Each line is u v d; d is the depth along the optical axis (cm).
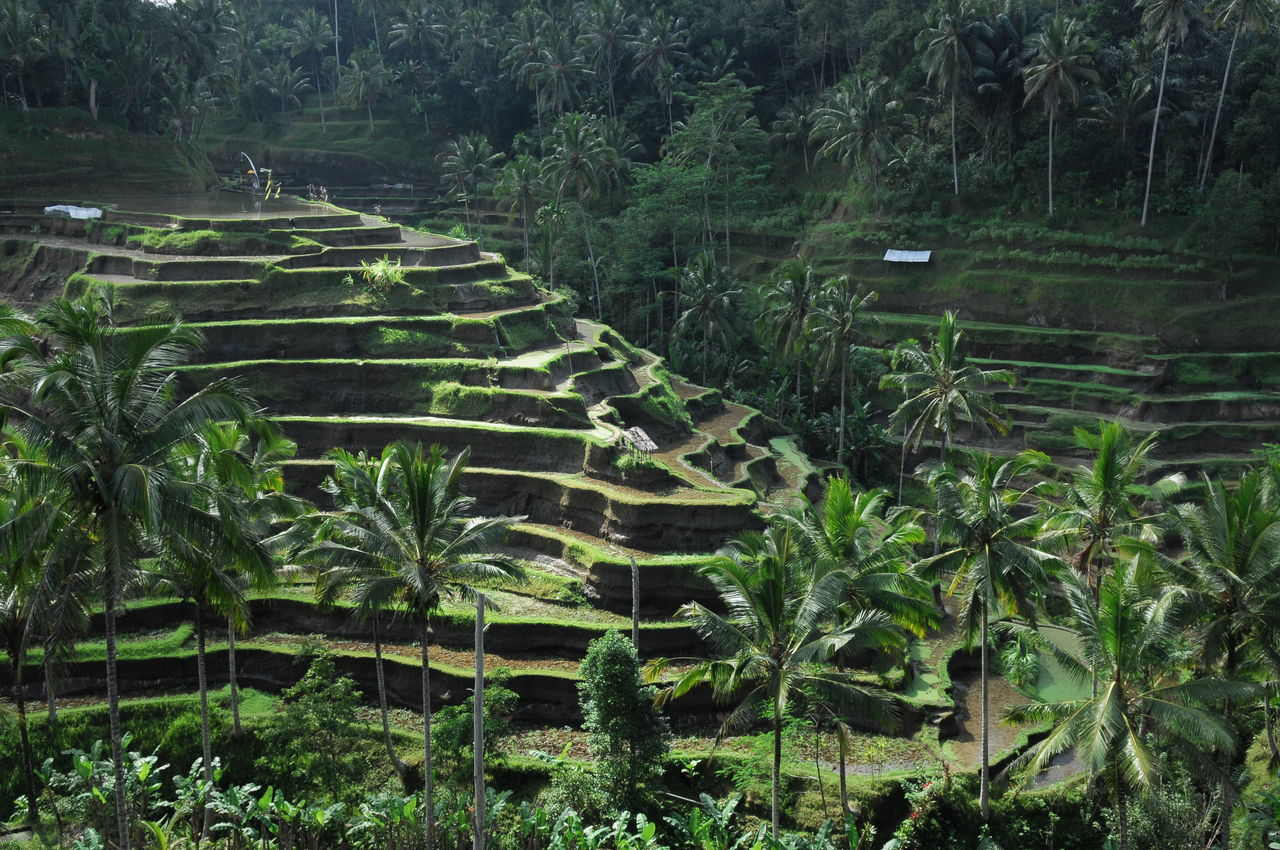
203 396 3005
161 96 11156
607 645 3975
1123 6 10888
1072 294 9531
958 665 5466
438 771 4134
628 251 10731
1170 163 9944
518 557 5631
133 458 2928
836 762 4422
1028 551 4069
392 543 3531
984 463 4238
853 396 8944
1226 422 8394
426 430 6294
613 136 11700
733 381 9869
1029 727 4903
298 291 7475
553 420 6488
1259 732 4788
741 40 13300
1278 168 9525
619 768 3925
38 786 4062
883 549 4056
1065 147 10006
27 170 9500
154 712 4375
